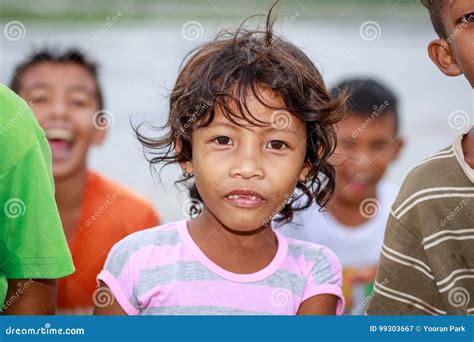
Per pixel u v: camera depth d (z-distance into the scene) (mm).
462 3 2061
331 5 6984
